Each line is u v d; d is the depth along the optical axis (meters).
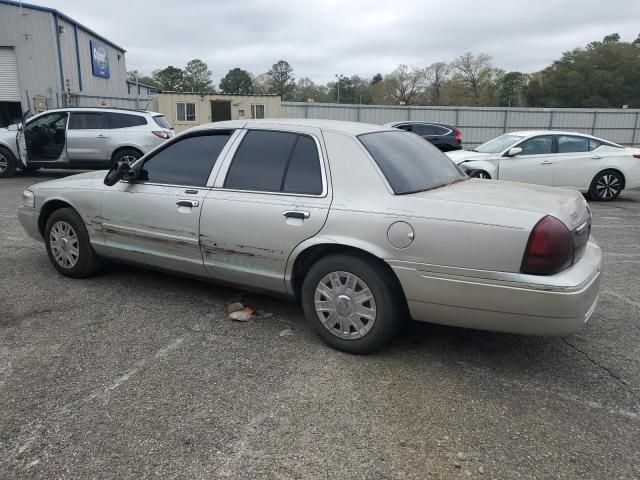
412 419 2.88
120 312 4.30
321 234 3.54
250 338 3.86
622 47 69.62
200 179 4.17
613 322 4.30
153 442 2.64
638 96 67.31
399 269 3.32
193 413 2.89
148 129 12.71
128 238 4.58
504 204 3.20
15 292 4.72
